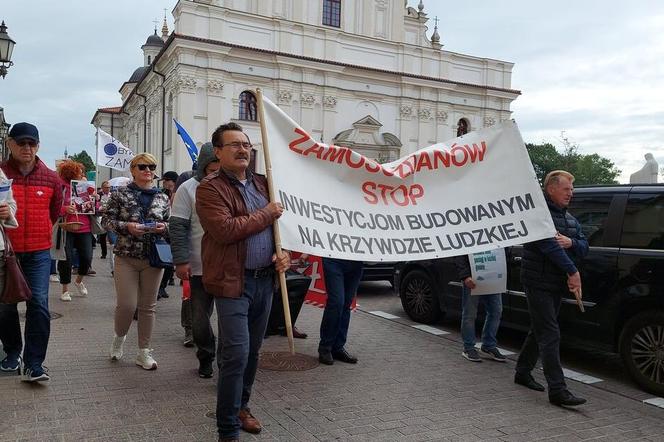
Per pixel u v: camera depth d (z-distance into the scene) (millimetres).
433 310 7613
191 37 28422
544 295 4688
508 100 38781
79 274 8695
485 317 6629
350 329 7305
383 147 34000
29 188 4453
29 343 4477
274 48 31234
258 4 31469
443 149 4742
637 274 5234
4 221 4117
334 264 5512
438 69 36406
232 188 3477
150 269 4988
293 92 31672
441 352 6238
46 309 4516
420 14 37312
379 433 3918
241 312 3430
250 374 3820
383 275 9906
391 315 8359
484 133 4836
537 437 3986
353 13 34594
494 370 5621
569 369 5906
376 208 4418
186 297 5859
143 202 5035
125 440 3586
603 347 5543
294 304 6586
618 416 4496
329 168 4328
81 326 6672
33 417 3891
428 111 35875
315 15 33125
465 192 4688
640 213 5414
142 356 5102
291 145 4184
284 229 3867
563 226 4766
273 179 3920
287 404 4414
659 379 5016
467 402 4645
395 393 4785
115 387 4566
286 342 6422
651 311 5094
